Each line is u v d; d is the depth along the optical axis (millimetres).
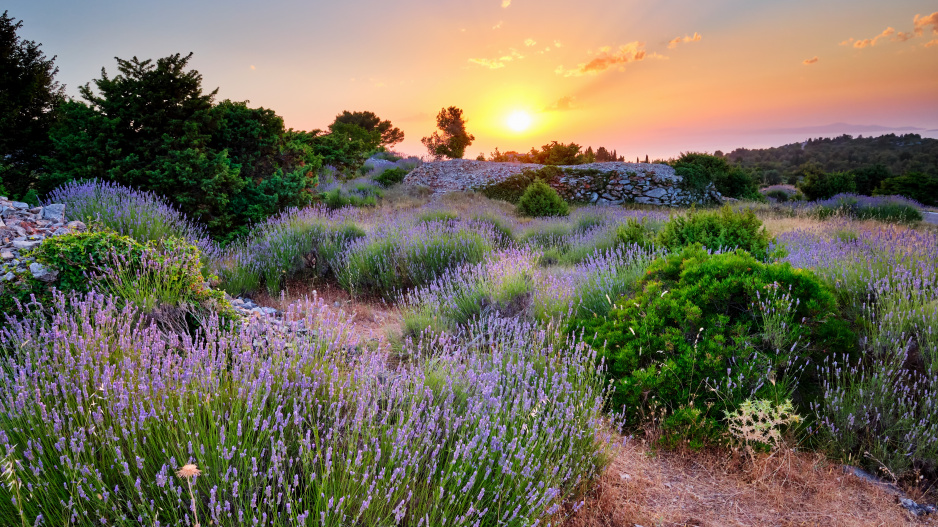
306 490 2473
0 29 9203
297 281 8375
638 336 4785
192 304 4789
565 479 3160
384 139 71812
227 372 3047
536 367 4270
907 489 3496
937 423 3791
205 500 2367
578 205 21797
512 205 19484
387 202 18938
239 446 2523
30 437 2451
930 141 138750
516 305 6270
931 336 4477
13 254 4746
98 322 3424
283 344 3615
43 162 9492
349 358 4262
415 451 2742
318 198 13641
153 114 9547
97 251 4723
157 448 2469
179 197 9070
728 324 4746
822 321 4590
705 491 3490
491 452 2934
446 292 7035
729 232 7914
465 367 4051
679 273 5473
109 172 8875
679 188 23125
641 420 4211
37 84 9445
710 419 3992
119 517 2146
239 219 10523
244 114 11664
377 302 7730
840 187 25797
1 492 2146
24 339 3291
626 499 3355
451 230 9922
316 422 2842
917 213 18328
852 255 6711
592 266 7172
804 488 3506
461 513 2654
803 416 4152
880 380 4051
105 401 2629
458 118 56781
